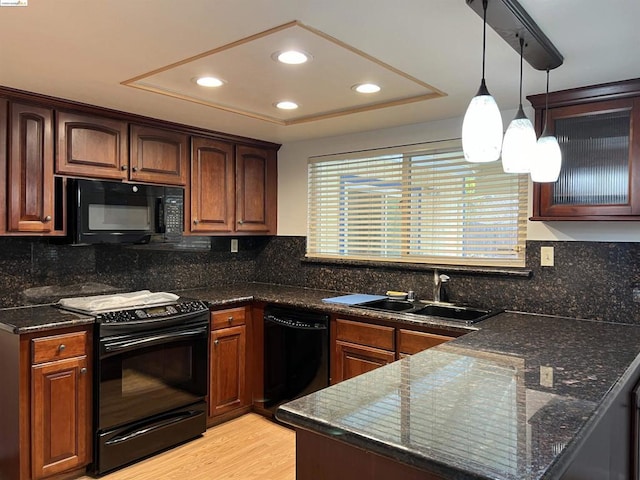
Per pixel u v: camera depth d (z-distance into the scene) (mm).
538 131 2514
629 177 2230
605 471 1499
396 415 1164
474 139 1366
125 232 2898
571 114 2381
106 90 2469
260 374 3418
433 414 1169
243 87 2449
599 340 2037
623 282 2475
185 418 3000
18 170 2508
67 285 3000
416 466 955
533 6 1510
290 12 1579
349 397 1298
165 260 3557
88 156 2783
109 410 2607
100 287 3168
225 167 3604
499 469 890
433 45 1860
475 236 3049
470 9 1547
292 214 3971
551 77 2191
